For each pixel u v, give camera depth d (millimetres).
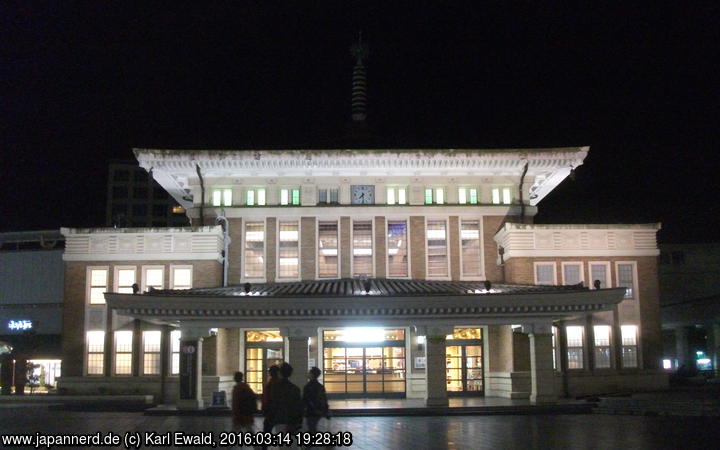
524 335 39406
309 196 43688
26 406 39219
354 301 35000
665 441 23422
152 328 41375
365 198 43844
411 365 40969
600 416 32969
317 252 42938
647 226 42250
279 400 17859
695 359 67312
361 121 48094
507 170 43812
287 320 35594
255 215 43281
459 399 39312
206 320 35625
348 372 40844
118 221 54812
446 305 35219
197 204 43594
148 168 42656
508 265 41719
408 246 43000
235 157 42375
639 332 41594
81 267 41938
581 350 41156
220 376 39094
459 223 43281
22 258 68812
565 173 44906
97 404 38344
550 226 41625
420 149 42656
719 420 30312
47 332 66688
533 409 34344
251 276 42750
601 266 41844
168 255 41469
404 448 22234
